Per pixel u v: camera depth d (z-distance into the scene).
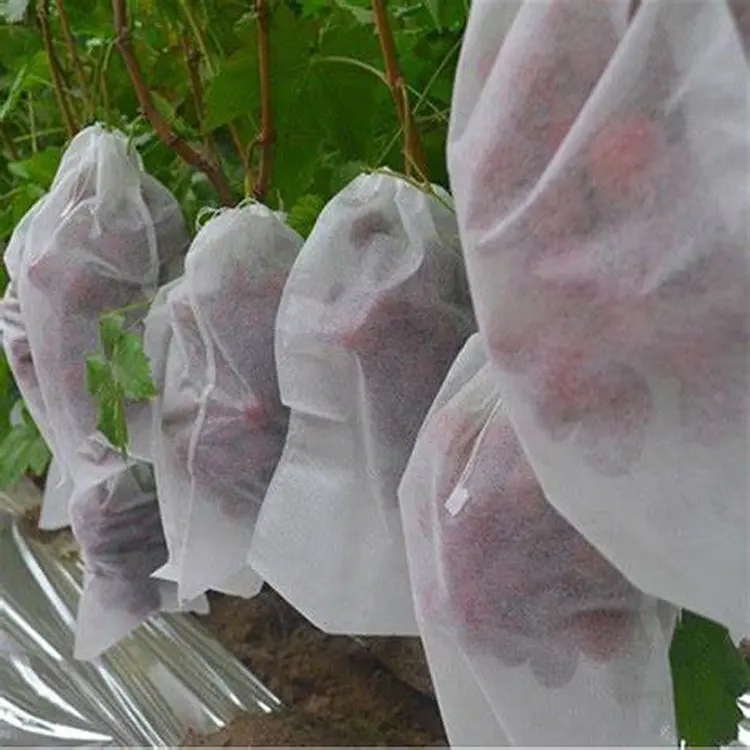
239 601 1.53
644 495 0.46
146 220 1.04
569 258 0.45
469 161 0.48
